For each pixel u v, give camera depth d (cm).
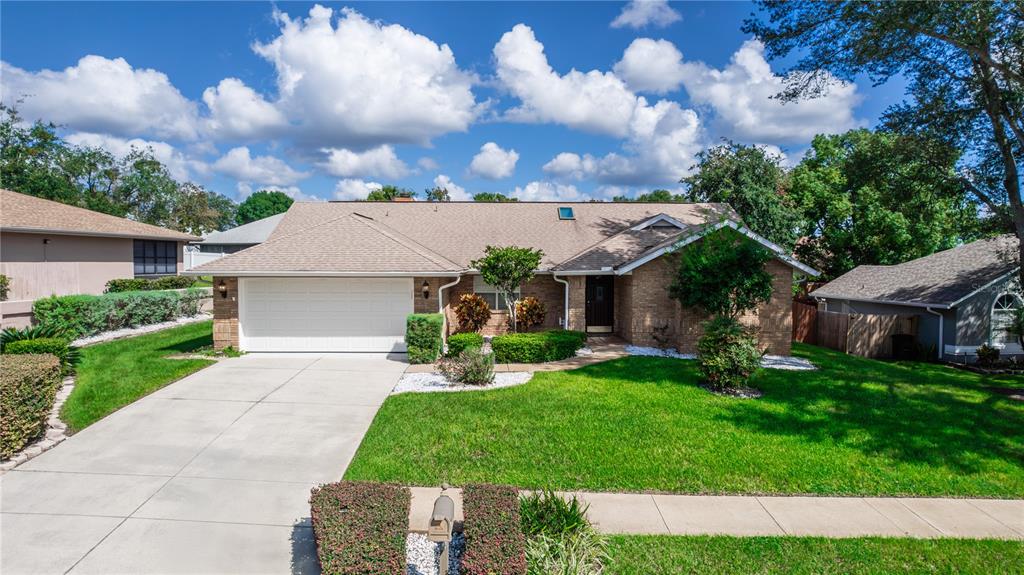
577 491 662
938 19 1234
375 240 1560
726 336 1120
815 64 1463
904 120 1634
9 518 573
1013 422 959
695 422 912
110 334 1683
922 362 1880
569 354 1453
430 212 2209
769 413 971
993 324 1848
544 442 810
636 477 698
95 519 575
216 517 587
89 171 5050
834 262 2923
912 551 541
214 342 1445
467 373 1150
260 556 514
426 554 530
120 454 754
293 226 2088
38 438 791
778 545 545
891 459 778
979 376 1510
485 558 422
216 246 4128
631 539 550
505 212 2209
